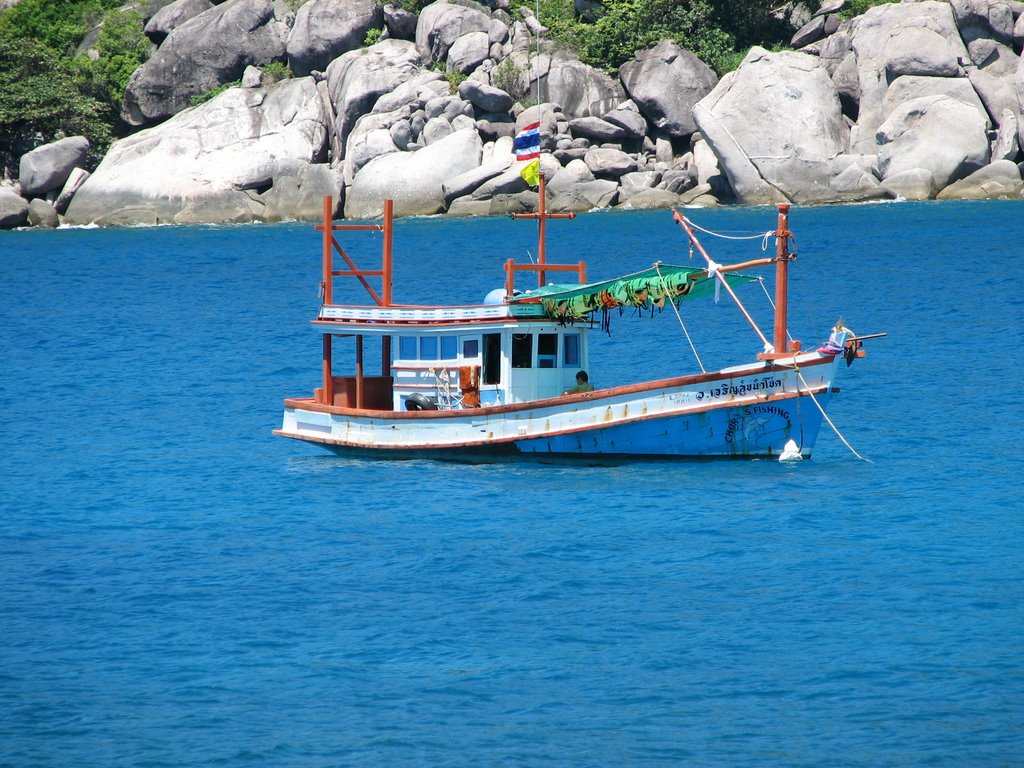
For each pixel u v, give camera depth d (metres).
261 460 119.50
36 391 157.75
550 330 113.25
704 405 106.81
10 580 86.00
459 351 114.56
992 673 68.56
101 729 64.44
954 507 97.50
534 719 64.94
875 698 66.25
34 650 74.06
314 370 169.25
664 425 107.88
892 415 129.50
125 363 176.88
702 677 69.19
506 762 60.78
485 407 110.56
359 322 117.81
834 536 91.12
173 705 67.00
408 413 113.44
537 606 79.38
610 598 80.44
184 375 167.00
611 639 74.25
